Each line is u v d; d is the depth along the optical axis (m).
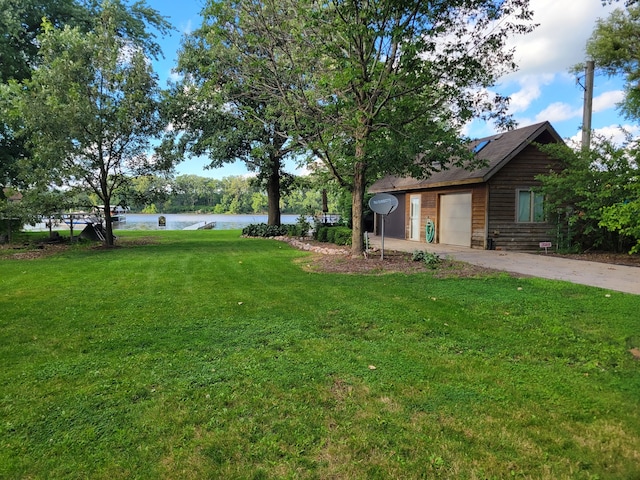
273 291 6.48
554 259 10.14
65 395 3.01
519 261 9.77
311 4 8.39
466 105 9.52
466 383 3.21
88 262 10.03
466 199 13.19
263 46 9.46
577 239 11.80
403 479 2.12
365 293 6.29
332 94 9.38
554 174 11.48
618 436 2.49
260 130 15.59
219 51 10.49
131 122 12.99
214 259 10.55
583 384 3.18
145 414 2.74
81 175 12.46
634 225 8.02
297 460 2.27
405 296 6.06
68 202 12.90
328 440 2.46
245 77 10.39
